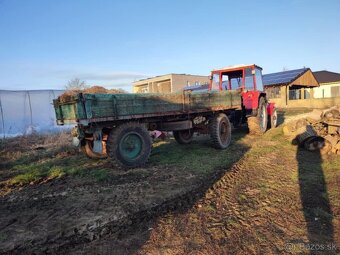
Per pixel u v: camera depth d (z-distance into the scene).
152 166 5.96
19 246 3.01
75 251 2.89
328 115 8.96
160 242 3.01
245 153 7.05
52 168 6.08
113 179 5.14
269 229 3.23
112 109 5.21
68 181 5.20
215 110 7.65
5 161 7.32
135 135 5.73
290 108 21.09
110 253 2.84
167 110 6.22
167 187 4.64
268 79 24.53
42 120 14.19
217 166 5.88
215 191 4.47
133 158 5.71
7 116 13.05
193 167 5.84
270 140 8.67
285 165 5.86
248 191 4.43
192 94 6.87
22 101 13.63
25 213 3.84
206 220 3.49
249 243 2.95
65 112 5.64
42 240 3.11
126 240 3.07
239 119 10.11
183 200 4.12
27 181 5.33
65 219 3.58
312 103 21.62
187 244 2.96
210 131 7.54
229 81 10.26
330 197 4.11
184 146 8.24
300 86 26.06
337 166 5.57
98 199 4.21
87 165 6.29
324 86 29.19
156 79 37.88
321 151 6.78
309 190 4.38
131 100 5.50
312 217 3.50
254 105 9.49
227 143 7.87
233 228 3.27
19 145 9.80
